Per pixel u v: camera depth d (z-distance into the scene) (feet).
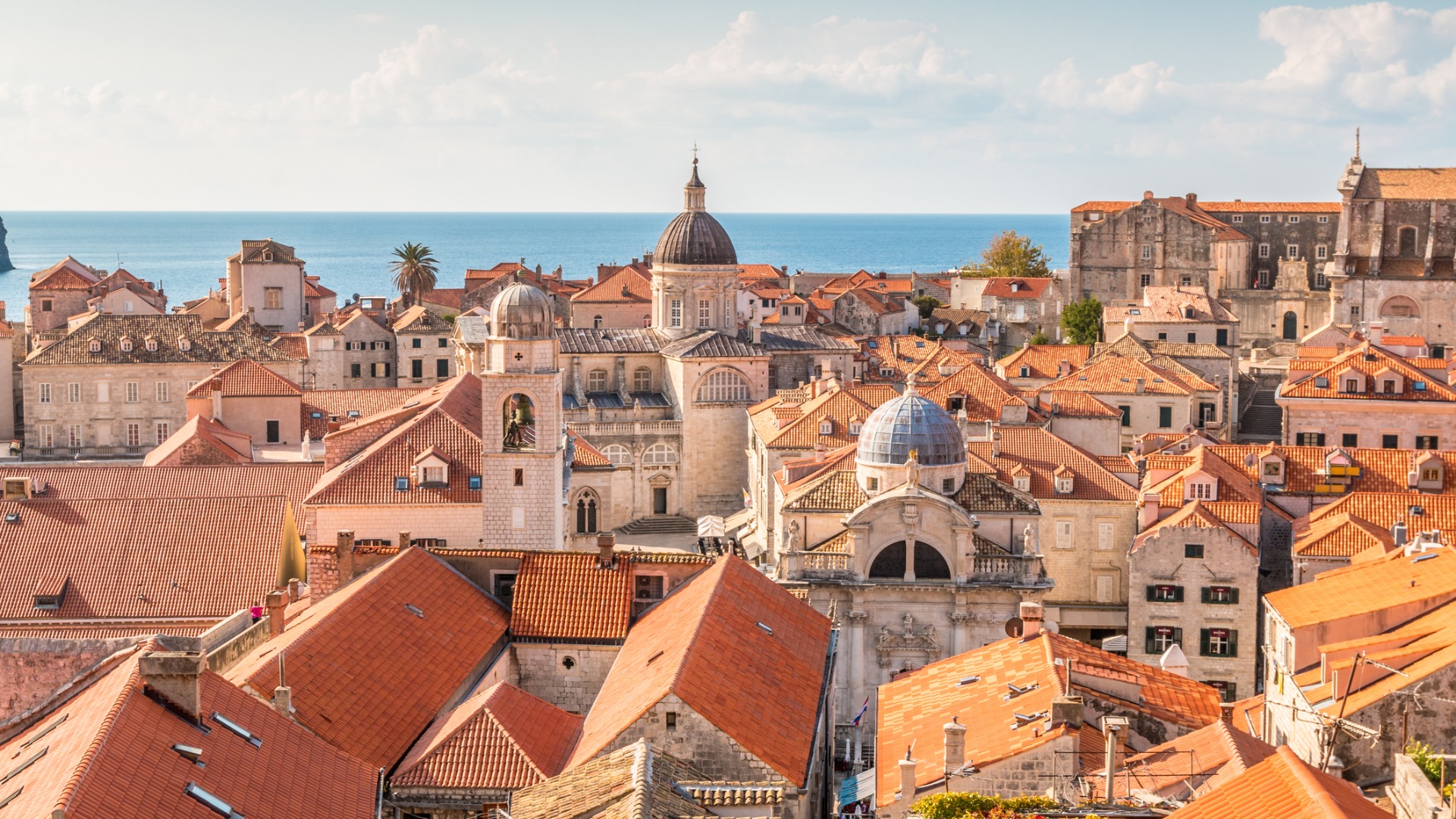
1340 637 249.55
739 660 241.14
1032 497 407.03
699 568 293.64
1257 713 276.82
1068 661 239.30
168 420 652.07
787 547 372.79
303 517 384.88
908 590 366.02
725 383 597.93
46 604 335.67
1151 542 396.78
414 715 230.07
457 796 207.72
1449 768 193.06
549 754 219.00
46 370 640.99
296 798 175.94
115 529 353.92
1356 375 511.40
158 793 158.92
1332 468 432.66
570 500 518.37
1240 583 394.52
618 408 611.88
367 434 414.00
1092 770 209.15
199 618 335.26
